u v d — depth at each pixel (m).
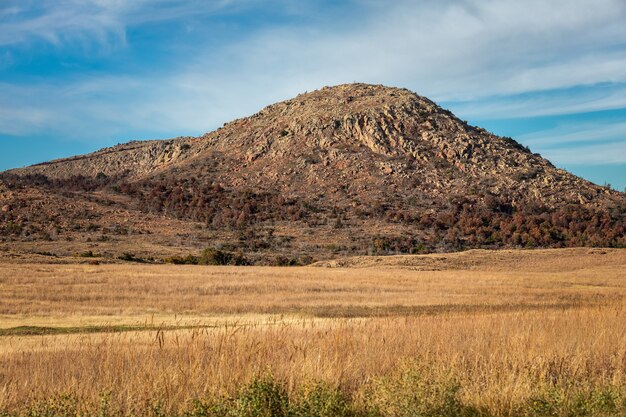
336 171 171.12
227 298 35.12
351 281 49.56
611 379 10.08
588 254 87.00
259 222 138.88
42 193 139.88
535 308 29.03
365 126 188.12
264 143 194.75
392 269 73.50
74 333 19.48
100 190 173.25
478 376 9.82
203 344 11.60
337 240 122.12
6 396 8.58
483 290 42.28
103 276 48.34
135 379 9.19
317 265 83.62
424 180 163.00
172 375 9.17
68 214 128.12
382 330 14.23
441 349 11.78
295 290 41.25
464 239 122.56
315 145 185.75
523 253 89.06
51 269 54.81
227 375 9.29
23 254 73.56
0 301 30.91
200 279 47.84
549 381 9.74
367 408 8.15
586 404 8.35
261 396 7.91
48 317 25.72
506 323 15.43
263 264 92.94
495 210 142.38
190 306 30.81
